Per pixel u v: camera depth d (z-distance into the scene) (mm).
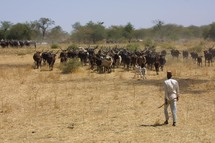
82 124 15664
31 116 17250
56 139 13508
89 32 119812
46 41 134125
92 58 38281
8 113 17891
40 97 22312
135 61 37281
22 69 38188
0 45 79125
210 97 21562
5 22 122500
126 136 13742
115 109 18594
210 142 12891
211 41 105438
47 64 42812
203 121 15875
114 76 32656
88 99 21406
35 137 13805
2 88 25875
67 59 41062
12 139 13562
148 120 16219
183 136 13656
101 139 13398
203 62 46375
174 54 47344
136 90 24469
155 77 31719
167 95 15117
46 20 142750
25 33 115125
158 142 12969
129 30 127062
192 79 29750
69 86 26719
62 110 18469
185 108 18562
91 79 30688
